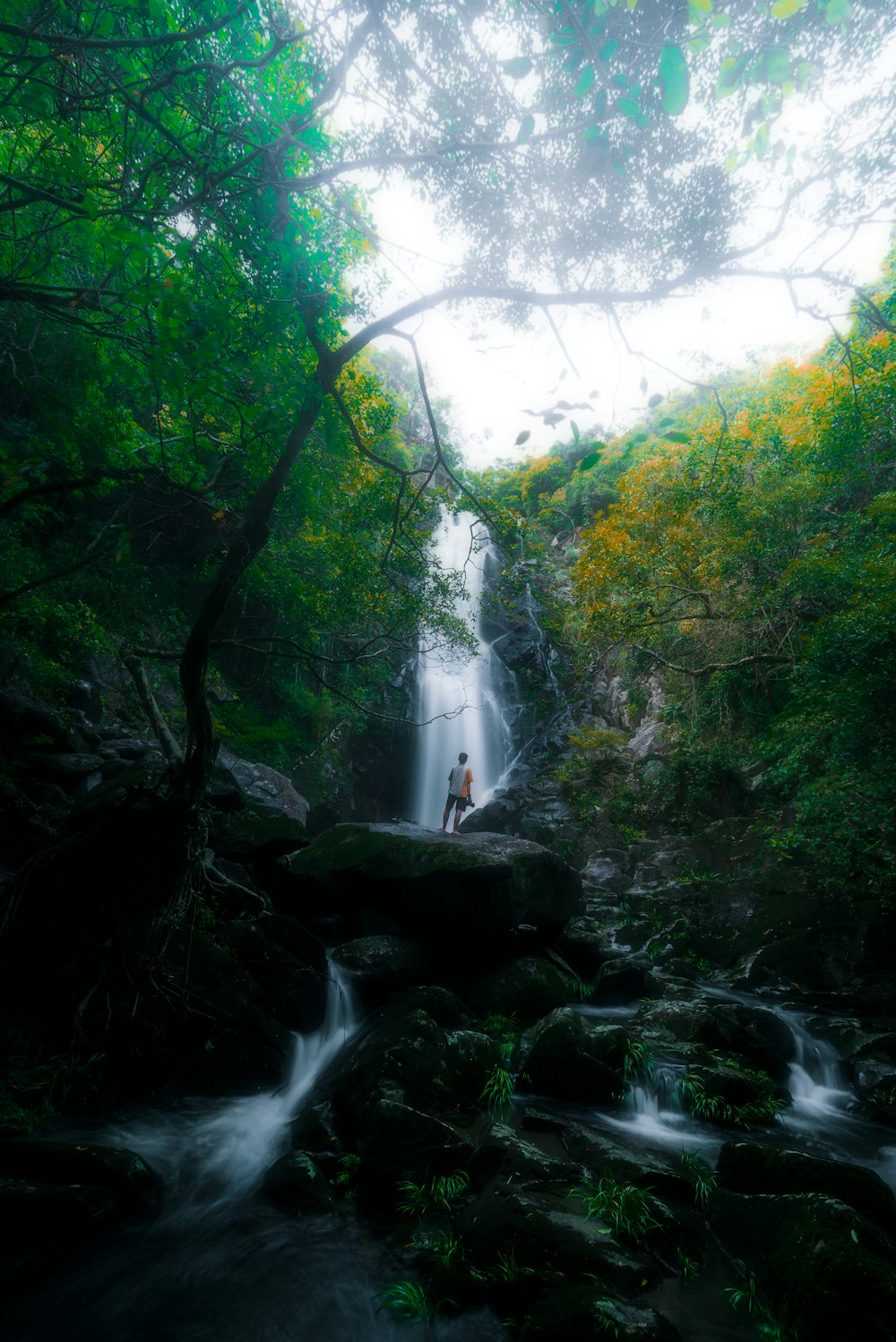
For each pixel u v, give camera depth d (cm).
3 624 1168
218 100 429
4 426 1123
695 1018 727
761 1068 695
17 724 986
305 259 475
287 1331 354
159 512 1648
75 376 949
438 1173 459
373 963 736
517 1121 546
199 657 569
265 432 511
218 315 373
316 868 836
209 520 1625
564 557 2856
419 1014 593
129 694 1398
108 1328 355
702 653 1817
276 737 1667
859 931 1005
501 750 2473
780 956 1002
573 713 2353
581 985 877
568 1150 493
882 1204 414
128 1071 582
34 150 468
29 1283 384
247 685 1780
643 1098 605
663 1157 502
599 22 322
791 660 1420
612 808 1781
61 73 390
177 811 602
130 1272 393
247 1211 449
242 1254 408
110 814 658
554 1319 335
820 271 411
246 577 1433
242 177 396
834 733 1035
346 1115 522
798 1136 576
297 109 447
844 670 1029
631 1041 643
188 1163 500
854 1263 343
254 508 531
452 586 1238
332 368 493
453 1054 574
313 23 367
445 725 2398
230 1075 590
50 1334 350
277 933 717
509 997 769
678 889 1301
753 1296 364
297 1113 572
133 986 590
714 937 1153
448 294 467
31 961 628
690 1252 396
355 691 2070
